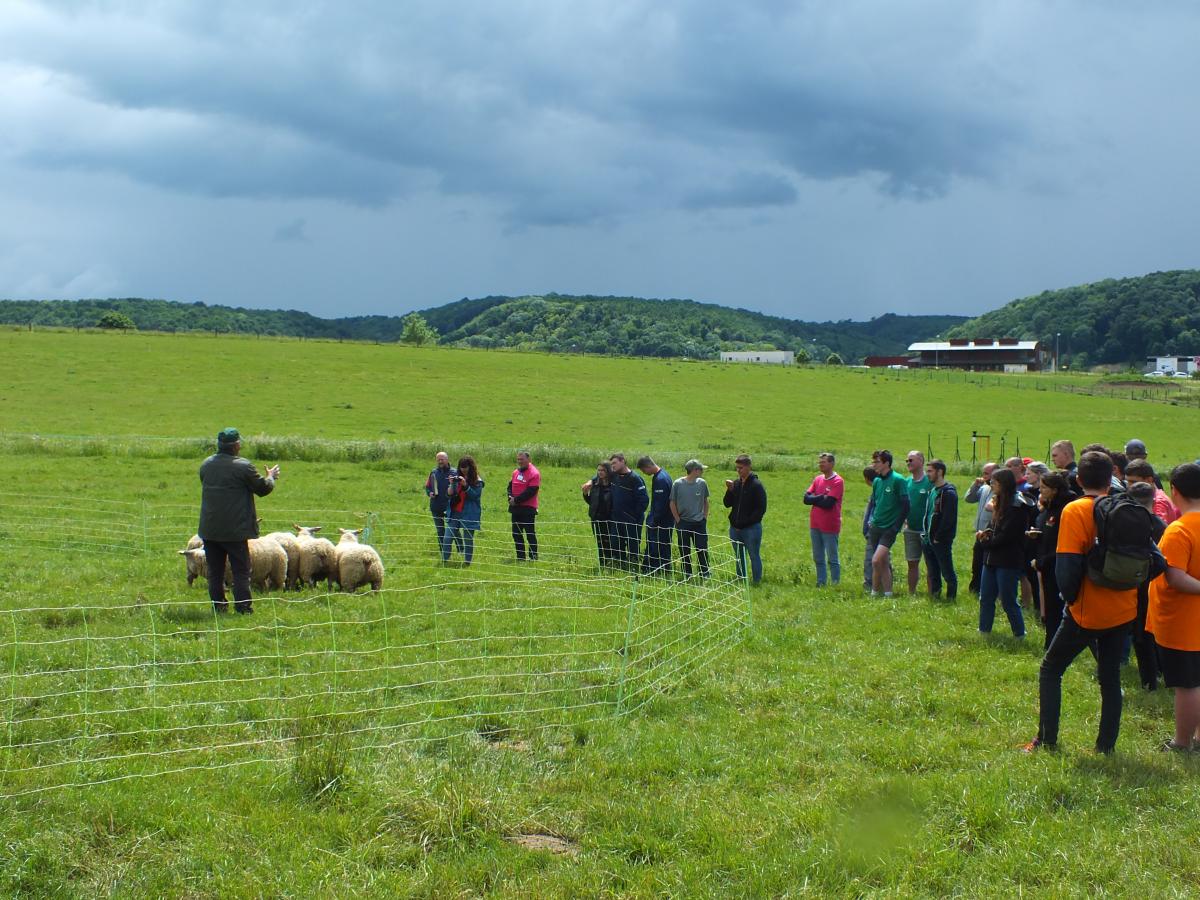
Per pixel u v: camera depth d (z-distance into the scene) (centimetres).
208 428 4100
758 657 1032
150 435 3778
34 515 1992
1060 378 9612
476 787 618
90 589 1288
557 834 588
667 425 5194
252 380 5931
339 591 1323
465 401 5700
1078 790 639
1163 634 733
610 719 798
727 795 643
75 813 572
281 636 1040
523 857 545
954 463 3931
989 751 737
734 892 514
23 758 671
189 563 1326
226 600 1188
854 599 1371
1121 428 5969
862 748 744
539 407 5641
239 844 547
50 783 627
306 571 1341
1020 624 1116
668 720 816
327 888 503
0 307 16438
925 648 1077
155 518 1991
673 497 1540
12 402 4569
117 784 623
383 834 566
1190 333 18688
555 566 1611
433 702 808
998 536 1108
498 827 582
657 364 8862
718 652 1047
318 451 3244
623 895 508
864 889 518
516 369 7638
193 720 759
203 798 604
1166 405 7400
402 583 1409
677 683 911
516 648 1023
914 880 529
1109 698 717
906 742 750
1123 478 1098
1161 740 768
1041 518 1013
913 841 568
